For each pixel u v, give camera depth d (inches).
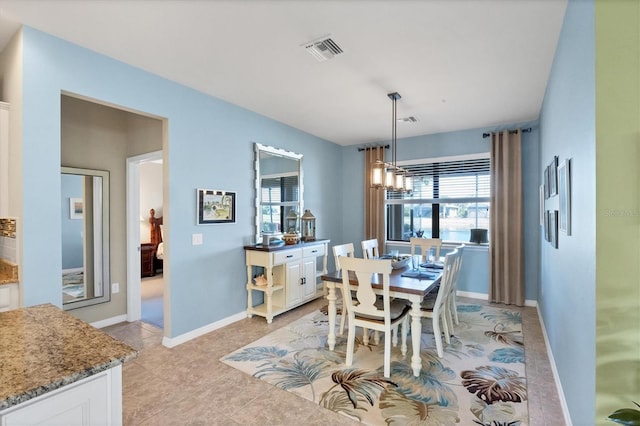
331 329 121.0
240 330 140.5
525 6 79.0
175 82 125.6
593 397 56.6
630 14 53.1
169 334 123.8
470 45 97.5
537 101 145.6
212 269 140.6
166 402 88.3
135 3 78.6
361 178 235.6
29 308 64.2
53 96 93.1
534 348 122.0
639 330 53.0
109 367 42.0
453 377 100.7
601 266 54.9
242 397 90.6
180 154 127.7
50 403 38.0
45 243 90.7
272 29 89.8
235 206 151.6
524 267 178.9
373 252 173.0
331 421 80.5
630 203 53.1
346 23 86.7
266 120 171.0
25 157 87.7
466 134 195.8
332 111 161.2
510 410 84.3
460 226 202.5
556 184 97.8
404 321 116.2
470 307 174.2
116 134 152.1
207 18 84.9
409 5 78.8
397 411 84.0
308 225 187.9
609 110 54.2
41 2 78.1
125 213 154.9
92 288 143.5
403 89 132.8
